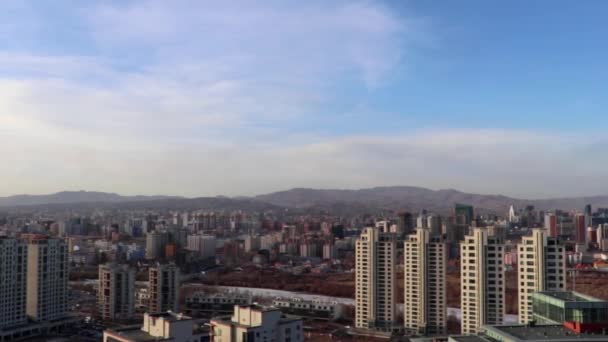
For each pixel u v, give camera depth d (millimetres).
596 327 198250
